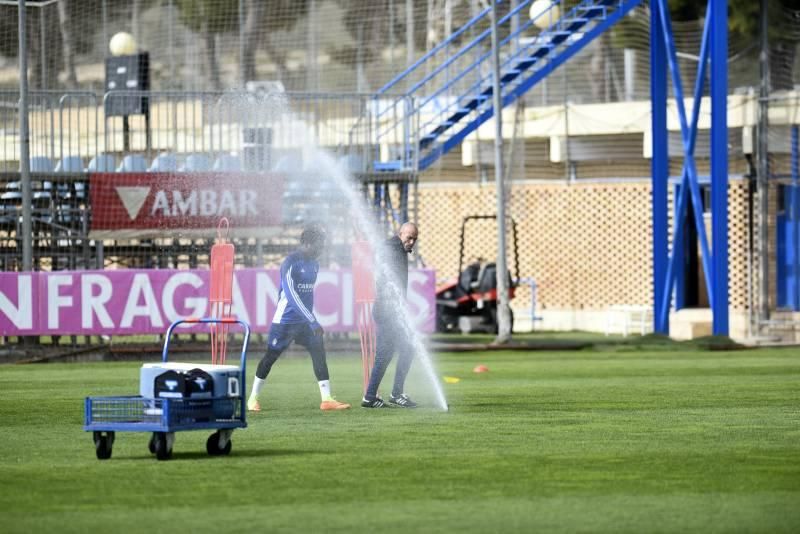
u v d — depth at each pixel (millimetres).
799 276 85875
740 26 96562
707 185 92688
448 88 88438
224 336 39719
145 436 33062
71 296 67625
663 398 43406
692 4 105438
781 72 89625
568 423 35719
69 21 109375
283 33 118000
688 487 24781
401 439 32125
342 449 30266
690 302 94125
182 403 28562
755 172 87312
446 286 92000
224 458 28844
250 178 72312
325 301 69375
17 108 79375
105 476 26375
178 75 117375
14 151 76750
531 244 97188
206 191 72062
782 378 52125
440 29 112375
